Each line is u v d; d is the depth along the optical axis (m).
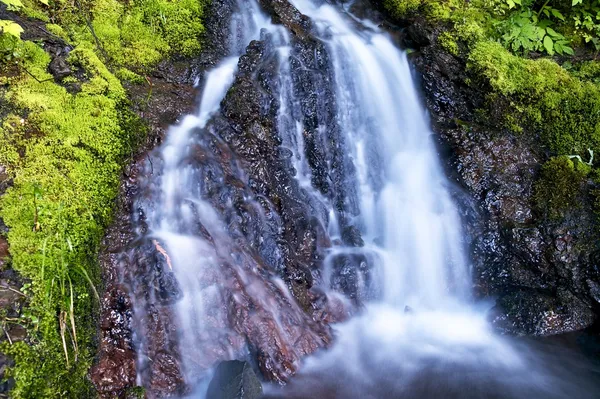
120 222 4.31
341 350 4.54
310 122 5.70
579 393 4.23
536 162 5.56
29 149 3.95
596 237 5.04
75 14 5.59
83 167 4.13
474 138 5.71
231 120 5.26
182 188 4.76
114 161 4.42
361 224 5.78
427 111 6.16
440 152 5.91
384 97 6.19
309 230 5.12
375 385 4.21
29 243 3.46
